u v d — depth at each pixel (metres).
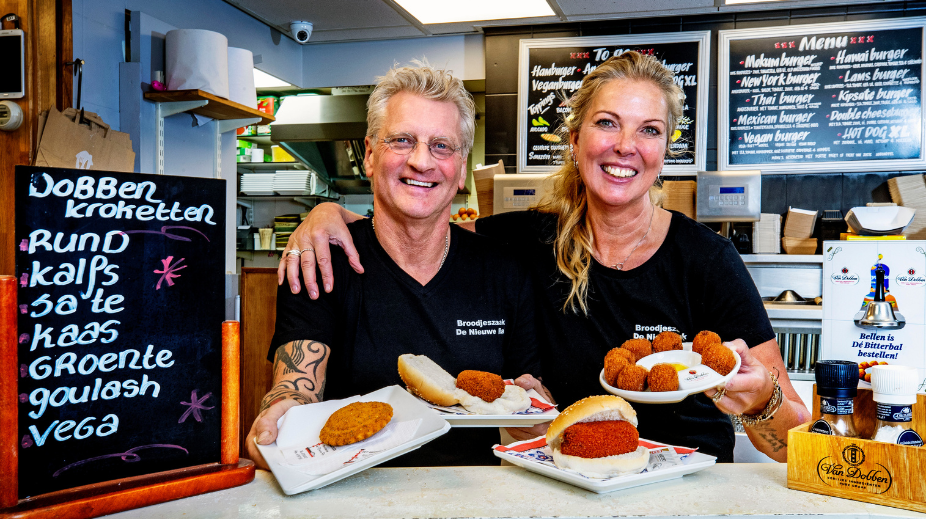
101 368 0.79
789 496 0.82
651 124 1.37
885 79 4.14
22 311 0.74
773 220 3.93
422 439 0.91
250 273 2.51
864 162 4.20
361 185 5.79
